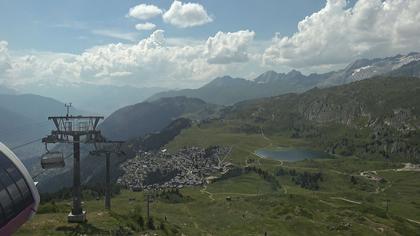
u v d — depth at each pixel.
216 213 171.62
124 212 117.19
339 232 140.62
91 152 110.25
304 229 143.00
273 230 139.00
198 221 149.62
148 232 89.19
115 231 79.50
